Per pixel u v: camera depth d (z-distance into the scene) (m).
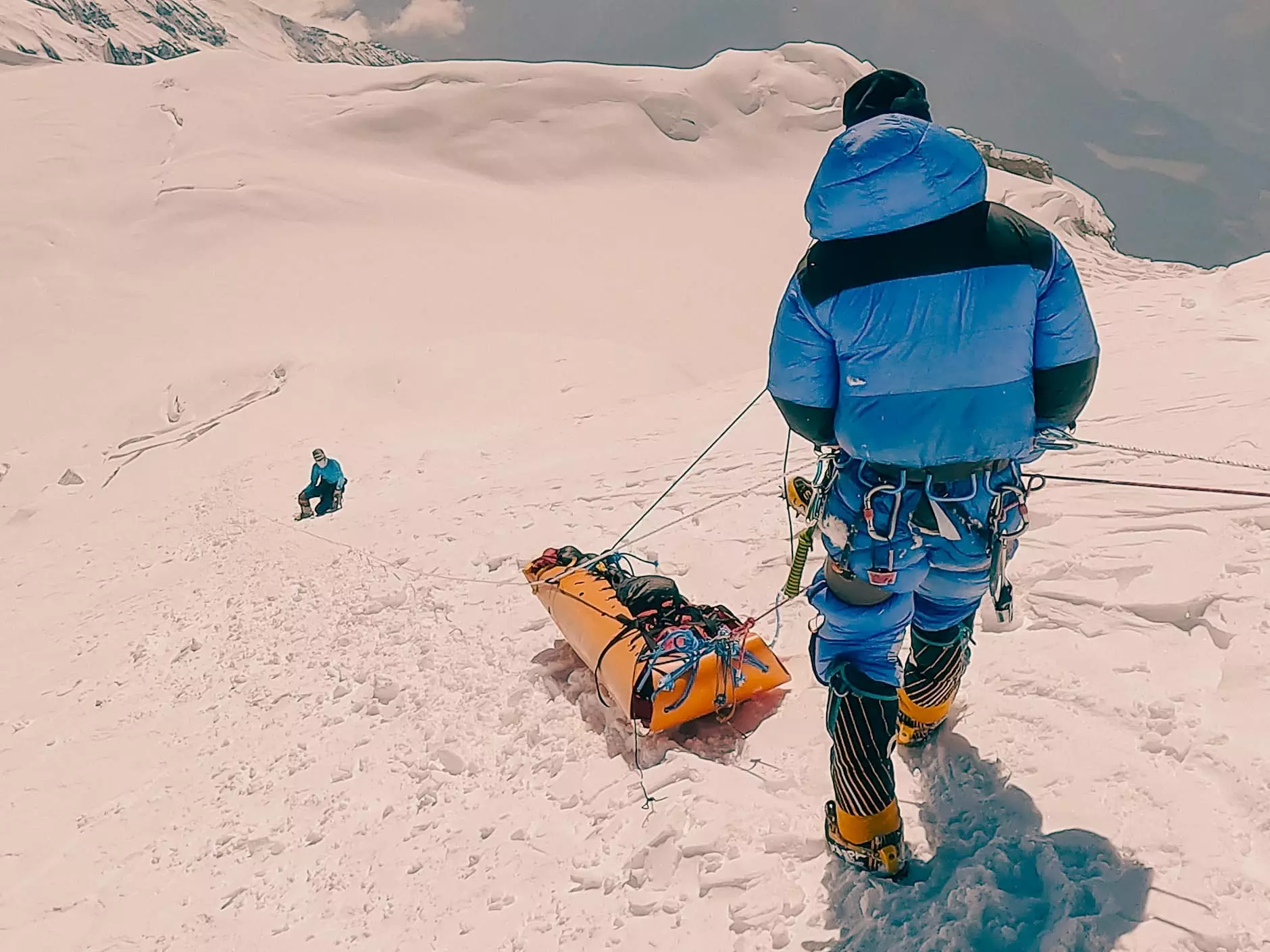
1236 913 2.40
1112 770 3.01
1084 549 4.36
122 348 54.50
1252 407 6.30
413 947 3.42
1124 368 8.68
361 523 10.86
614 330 69.31
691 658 4.02
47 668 8.73
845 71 124.81
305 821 4.52
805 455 8.84
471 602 6.58
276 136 96.94
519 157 105.00
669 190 104.75
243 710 6.07
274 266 71.62
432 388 29.69
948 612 3.03
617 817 3.69
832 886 2.93
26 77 101.06
